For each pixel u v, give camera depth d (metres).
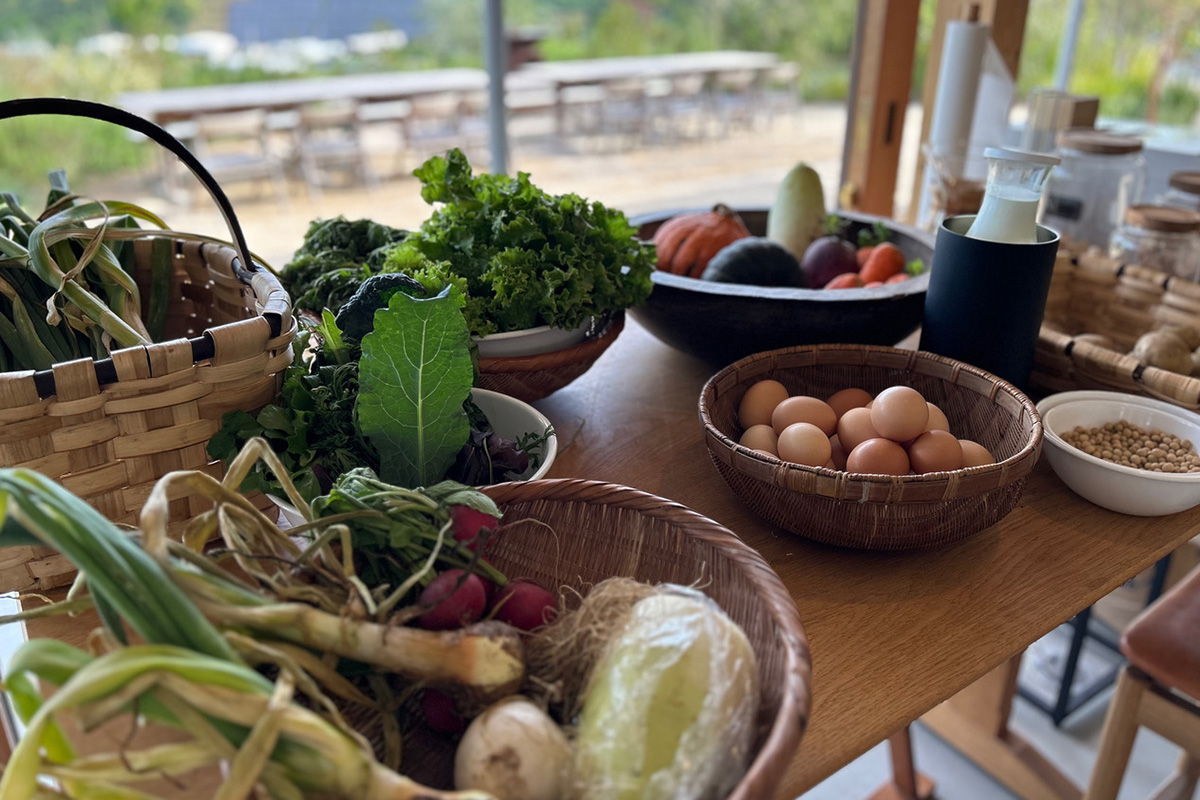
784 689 0.48
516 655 0.50
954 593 0.72
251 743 0.40
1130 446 0.88
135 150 5.23
